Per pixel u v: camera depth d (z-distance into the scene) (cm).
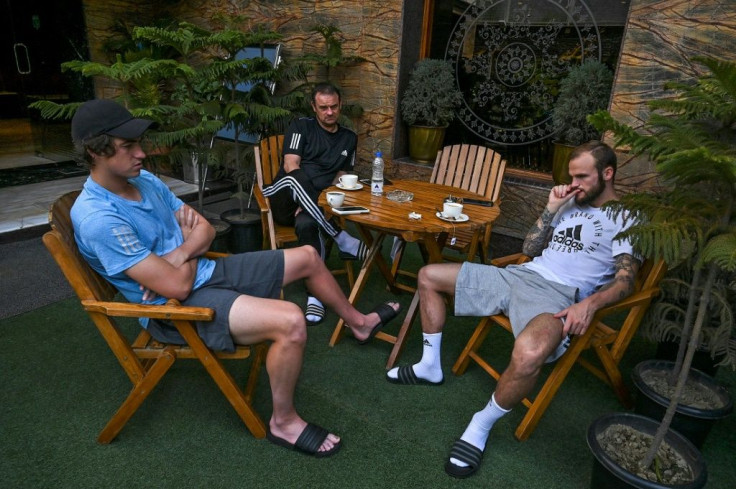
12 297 291
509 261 241
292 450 186
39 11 560
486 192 323
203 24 555
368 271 268
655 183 316
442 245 299
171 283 174
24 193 467
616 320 302
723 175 140
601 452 153
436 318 219
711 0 280
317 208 289
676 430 181
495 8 394
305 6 466
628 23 308
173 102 578
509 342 272
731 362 193
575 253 208
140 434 191
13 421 194
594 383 239
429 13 428
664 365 203
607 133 329
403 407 214
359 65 446
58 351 241
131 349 176
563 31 371
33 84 595
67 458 178
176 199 206
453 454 180
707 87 213
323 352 252
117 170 166
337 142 334
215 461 180
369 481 174
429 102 413
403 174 444
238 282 199
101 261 165
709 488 179
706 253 135
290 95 429
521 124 407
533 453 192
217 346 175
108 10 561
